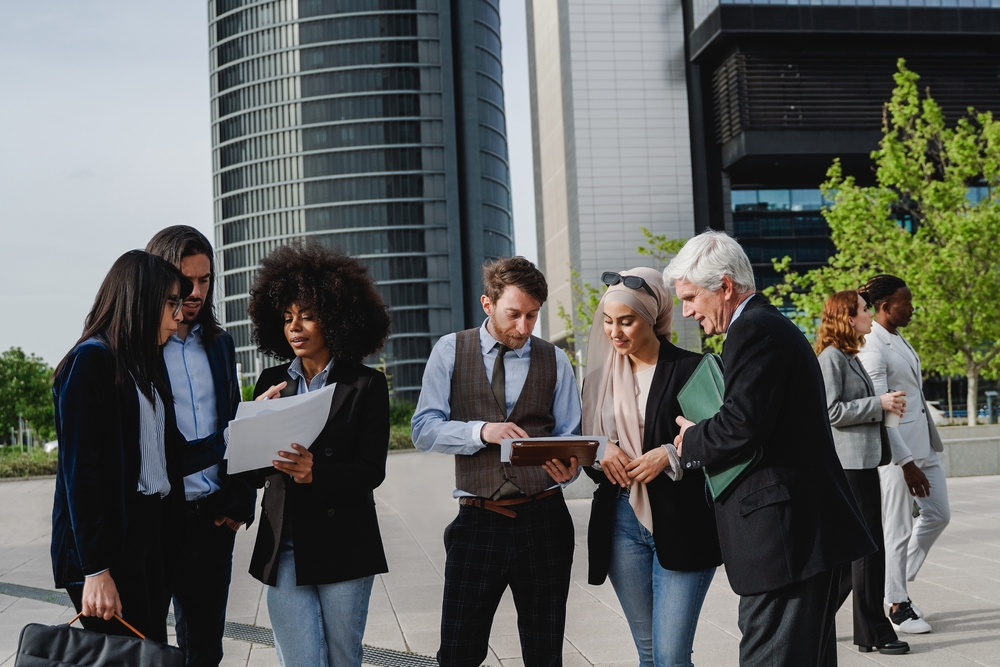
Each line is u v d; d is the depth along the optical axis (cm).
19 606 641
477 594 322
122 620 272
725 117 5031
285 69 9344
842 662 447
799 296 2147
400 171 9125
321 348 329
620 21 5434
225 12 9738
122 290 291
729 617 550
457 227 9206
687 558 316
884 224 2075
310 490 313
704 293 298
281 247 334
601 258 5322
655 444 325
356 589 319
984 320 1973
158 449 301
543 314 7344
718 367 310
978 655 452
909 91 2134
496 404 334
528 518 324
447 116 9294
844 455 455
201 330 366
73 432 274
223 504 356
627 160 5362
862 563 459
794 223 5297
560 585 328
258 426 286
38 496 1562
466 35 9794
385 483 1569
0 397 6950
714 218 5294
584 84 5406
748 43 4850
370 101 9169
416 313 8981
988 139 2069
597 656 478
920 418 509
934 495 516
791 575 266
